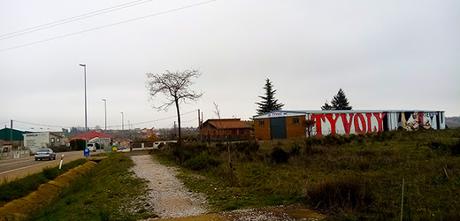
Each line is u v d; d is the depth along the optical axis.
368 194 10.87
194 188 16.53
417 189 11.90
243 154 25.67
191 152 31.23
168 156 35.16
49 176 22.56
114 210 12.59
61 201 15.95
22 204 15.70
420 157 19.38
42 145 86.75
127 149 64.12
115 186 18.27
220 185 16.59
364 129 55.09
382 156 20.19
